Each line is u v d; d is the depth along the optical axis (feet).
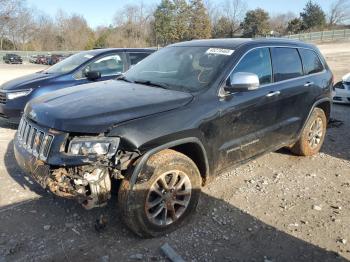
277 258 11.10
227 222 12.88
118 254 10.98
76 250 11.13
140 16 239.30
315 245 11.76
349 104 34.42
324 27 257.55
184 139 11.78
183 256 11.04
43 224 12.40
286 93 16.11
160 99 12.05
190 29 206.28
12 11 231.71
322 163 18.67
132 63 26.43
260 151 15.42
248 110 14.07
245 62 14.35
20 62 150.20
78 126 10.65
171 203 11.93
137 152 10.92
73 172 10.82
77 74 24.23
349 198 14.90
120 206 11.20
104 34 238.27
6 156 18.52
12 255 10.87
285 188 15.62
